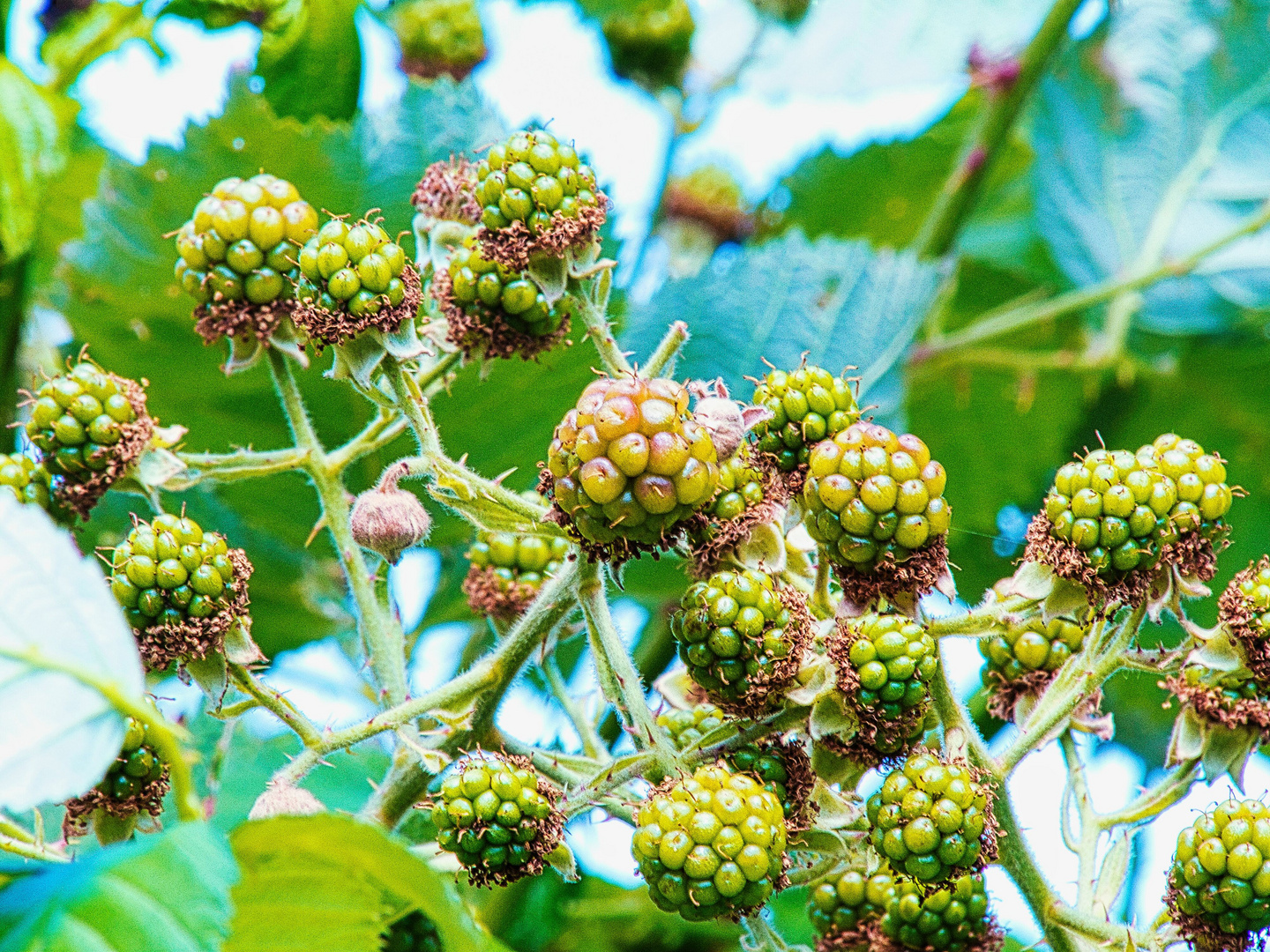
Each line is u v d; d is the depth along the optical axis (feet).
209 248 1.55
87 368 1.55
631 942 1.78
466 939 1.38
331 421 1.72
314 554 1.73
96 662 1.38
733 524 1.49
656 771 1.49
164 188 1.71
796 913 1.75
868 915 1.54
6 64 1.65
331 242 1.53
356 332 1.52
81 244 1.70
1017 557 1.54
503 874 1.48
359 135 1.72
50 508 1.55
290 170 1.71
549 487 1.47
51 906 1.34
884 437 1.49
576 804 1.49
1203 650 1.51
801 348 1.75
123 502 1.69
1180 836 1.49
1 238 1.65
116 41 1.70
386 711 1.50
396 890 1.39
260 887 1.39
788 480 1.51
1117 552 1.49
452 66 1.83
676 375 1.74
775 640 1.48
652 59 1.85
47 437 1.54
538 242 1.54
